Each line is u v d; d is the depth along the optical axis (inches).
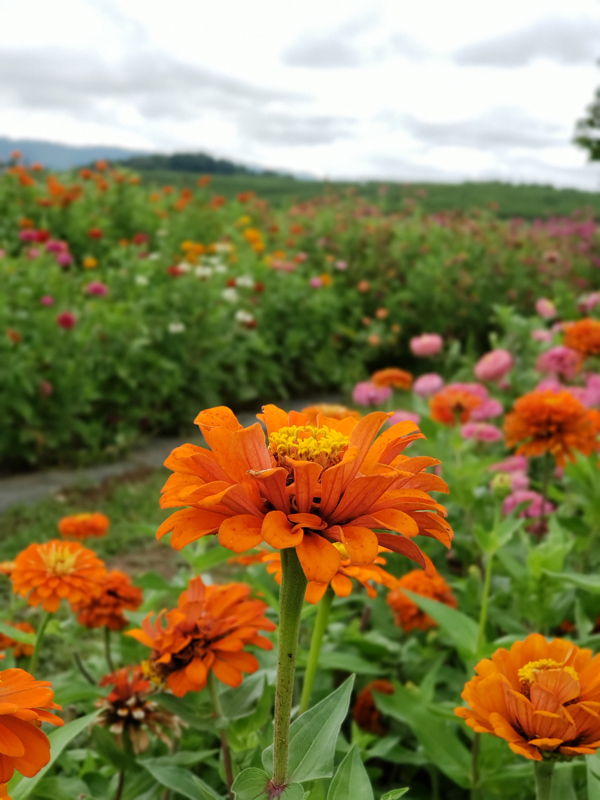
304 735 39.6
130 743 60.9
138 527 84.8
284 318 314.2
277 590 86.6
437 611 72.4
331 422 44.0
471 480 106.8
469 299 379.6
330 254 387.5
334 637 92.7
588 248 463.5
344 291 362.0
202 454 34.8
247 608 56.4
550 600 79.9
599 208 919.0
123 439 220.5
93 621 82.3
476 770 65.2
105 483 197.9
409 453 131.0
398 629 98.6
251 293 299.0
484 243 410.6
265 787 36.4
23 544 155.9
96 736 59.9
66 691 64.7
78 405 214.5
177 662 54.1
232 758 58.5
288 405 293.6
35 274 240.2
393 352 359.9
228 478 36.2
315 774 37.9
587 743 41.2
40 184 355.9
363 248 385.4
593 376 160.4
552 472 159.6
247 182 946.1
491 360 162.2
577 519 99.0
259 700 59.3
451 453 121.1
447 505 118.2
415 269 381.7
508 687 42.3
